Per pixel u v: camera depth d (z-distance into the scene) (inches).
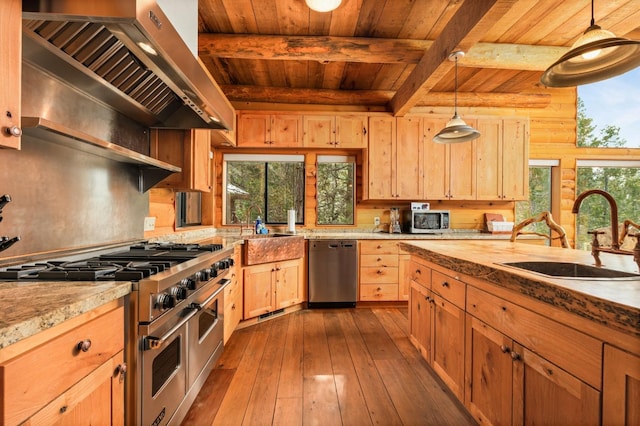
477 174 158.6
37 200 53.0
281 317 131.7
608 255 68.1
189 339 62.2
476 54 114.0
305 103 165.0
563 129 174.7
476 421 61.1
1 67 31.5
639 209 173.6
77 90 61.3
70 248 60.7
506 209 173.3
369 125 155.9
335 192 167.9
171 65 51.4
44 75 53.7
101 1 36.4
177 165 91.3
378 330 117.0
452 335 68.3
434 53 105.2
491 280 52.2
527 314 45.7
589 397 35.3
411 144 156.8
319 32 109.7
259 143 152.5
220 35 109.5
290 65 136.1
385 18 101.5
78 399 33.0
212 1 93.6
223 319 87.7
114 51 55.4
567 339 38.6
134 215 83.8
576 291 35.9
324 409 69.8
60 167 57.9
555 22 102.7
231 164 164.6
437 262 72.6
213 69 139.8
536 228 174.9
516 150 159.9
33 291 36.4
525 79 152.1
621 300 31.7
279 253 129.4
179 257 63.6
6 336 24.3
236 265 111.1
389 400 73.2
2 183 47.1
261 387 78.4
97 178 68.6
